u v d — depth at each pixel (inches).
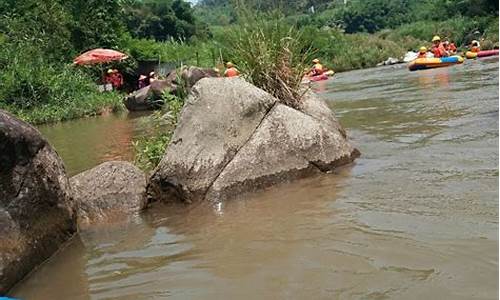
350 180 215.9
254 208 197.5
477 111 338.6
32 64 809.5
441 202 174.1
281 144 233.6
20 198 165.6
